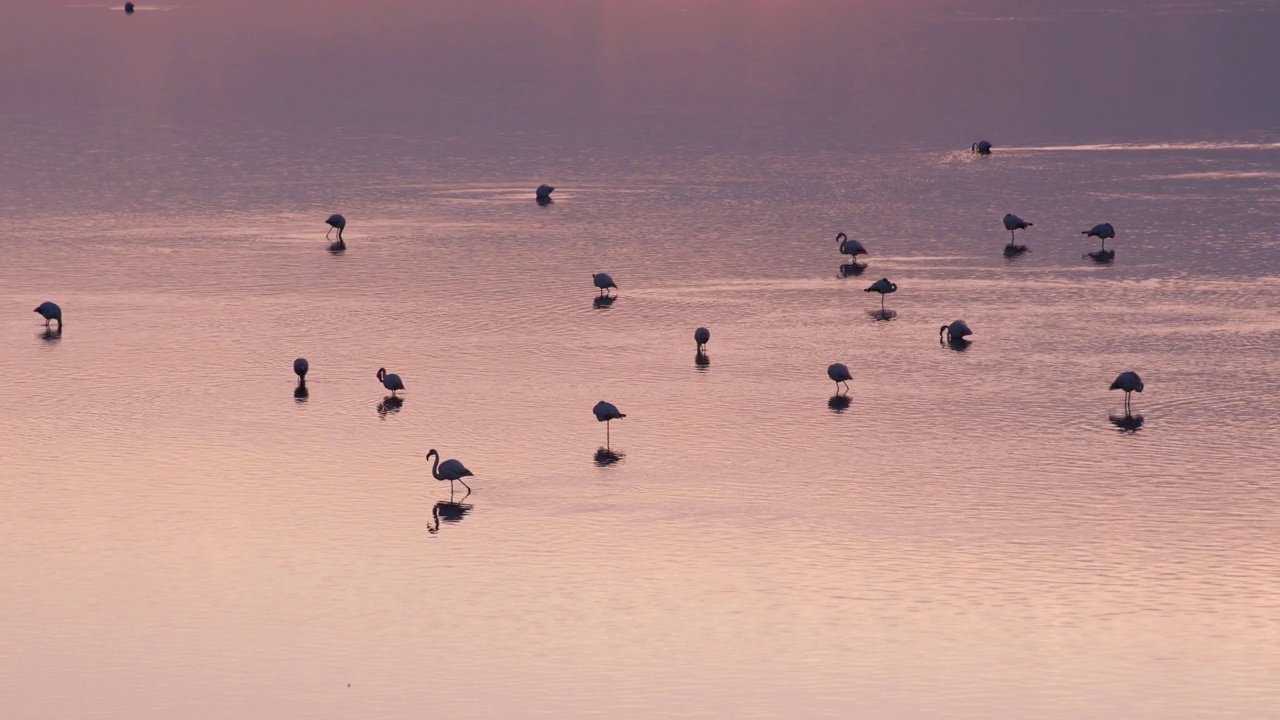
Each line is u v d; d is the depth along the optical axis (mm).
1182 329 74000
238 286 84438
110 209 105312
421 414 63031
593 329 75688
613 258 90500
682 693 40500
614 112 147500
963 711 39406
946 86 161500
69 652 43344
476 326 76375
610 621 44625
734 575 47531
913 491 54219
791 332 74625
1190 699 39812
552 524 51656
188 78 172125
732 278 85562
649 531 51000
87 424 62156
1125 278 84188
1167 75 166000
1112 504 52844
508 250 92688
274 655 43000
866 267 87812
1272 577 46906
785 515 52188
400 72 175750
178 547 50375
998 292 81750
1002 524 51250
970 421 61562
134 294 82875
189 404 64562
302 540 50719
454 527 51500
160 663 42625
